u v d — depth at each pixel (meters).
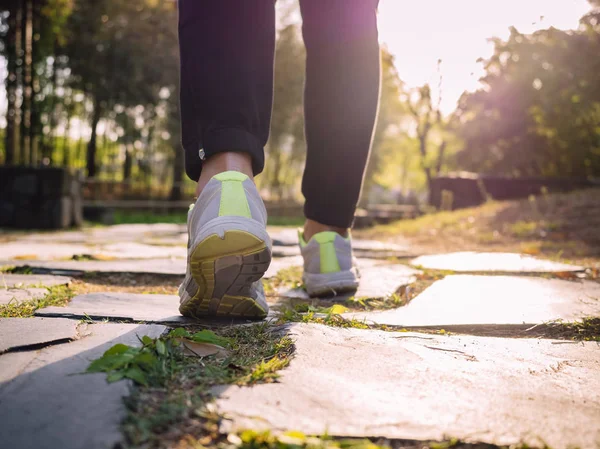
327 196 2.08
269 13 1.51
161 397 0.92
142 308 1.74
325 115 1.95
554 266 3.12
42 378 0.98
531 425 0.90
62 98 18.08
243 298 1.49
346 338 1.37
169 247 4.06
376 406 0.94
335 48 1.86
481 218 6.81
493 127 15.70
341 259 2.15
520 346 1.40
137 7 18.25
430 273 2.80
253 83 1.48
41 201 6.83
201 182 1.45
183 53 1.49
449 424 0.89
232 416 0.86
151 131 21.92
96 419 0.83
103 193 19.08
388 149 32.03
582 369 1.22
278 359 1.18
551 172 15.60
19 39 9.23
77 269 2.58
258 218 1.36
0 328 1.30
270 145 24.11
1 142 12.81
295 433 0.79
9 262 2.83
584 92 11.45
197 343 1.23
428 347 1.33
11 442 0.77
